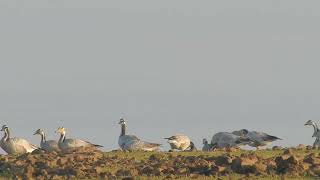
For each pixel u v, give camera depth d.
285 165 68.19
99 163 73.81
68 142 93.19
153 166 70.81
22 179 68.81
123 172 69.31
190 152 82.62
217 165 69.56
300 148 84.25
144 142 93.56
